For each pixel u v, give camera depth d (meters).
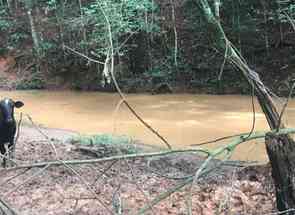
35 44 27.00
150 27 22.22
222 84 20.69
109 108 19.30
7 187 7.80
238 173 8.28
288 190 5.52
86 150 10.96
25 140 13.05
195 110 17.53
